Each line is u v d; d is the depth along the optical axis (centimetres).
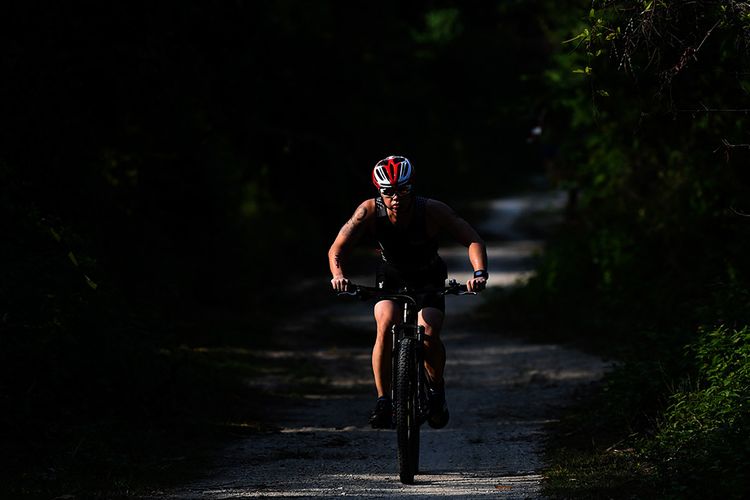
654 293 3838
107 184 3512
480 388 3067
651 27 1641
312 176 5409
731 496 1405
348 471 1884
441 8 9125
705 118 3353
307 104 5097
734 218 3375
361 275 7575
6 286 2053
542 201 14375
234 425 2384
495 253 8675
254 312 5372
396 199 1664
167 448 2081
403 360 1675
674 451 1705
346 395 3028
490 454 2056
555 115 4828
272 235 7738
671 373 2102
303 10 5359
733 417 1680
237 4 3991
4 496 1570
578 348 3731
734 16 1645
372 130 6312
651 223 4259
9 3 2781
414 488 1694
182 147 4362
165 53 3441
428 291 1719
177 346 3186
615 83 3744
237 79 4159
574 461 1855
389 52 7150
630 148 4469
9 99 2714
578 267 4909
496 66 10869
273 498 1605
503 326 4603
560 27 5631
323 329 4825
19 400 1967
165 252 4459
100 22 3091
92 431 1997
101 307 2483
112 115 3369
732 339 1938
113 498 1600
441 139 11412
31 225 2302
